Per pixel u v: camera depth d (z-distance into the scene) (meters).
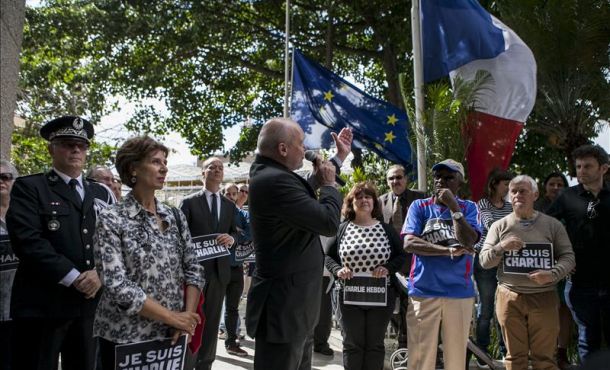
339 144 3.75
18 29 3.11
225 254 5.36
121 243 2.91
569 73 10.40
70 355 3.87
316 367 6.25
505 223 5.10
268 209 3.29
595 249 4.95
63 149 4.01
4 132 3.02
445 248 4.65
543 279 4.76
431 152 7.62
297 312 3.35
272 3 16.20
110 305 2.89
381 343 4.96
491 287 6.24
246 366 6.27
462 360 4.75
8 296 4.08
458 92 7.69
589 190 5.09
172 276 3.06
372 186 5.37
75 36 15.25
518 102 7.90
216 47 16.73
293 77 8.84
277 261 3.36
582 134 10.63
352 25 15.94
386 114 8.71
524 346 4.96
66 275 3.67
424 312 4.77
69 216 3.92
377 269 4.96
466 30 7.90
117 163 3.11
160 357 2.88
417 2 8.05
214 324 5.32
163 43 15.75
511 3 10.73
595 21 10.08
